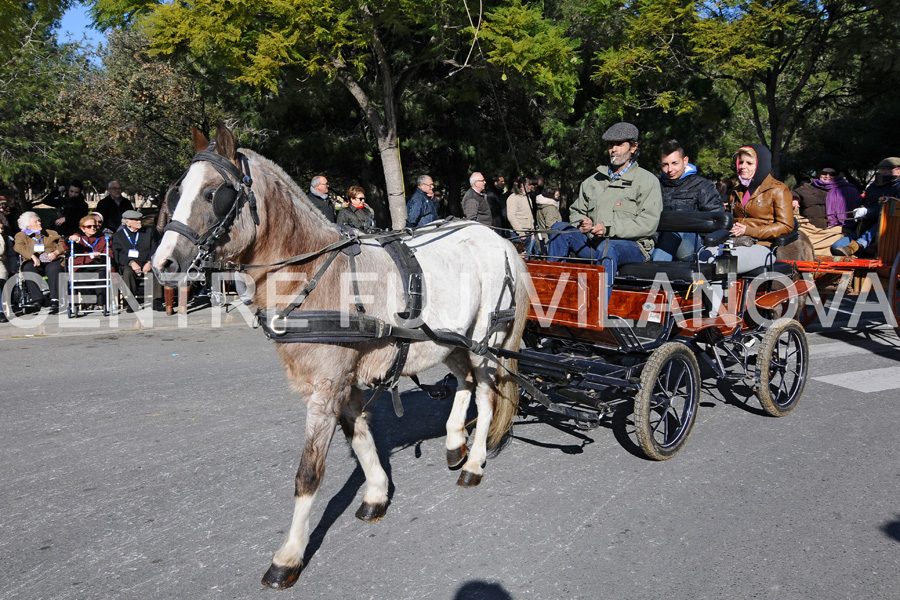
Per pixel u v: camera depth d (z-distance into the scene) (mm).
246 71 8844
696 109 14516
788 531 3604
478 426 4398
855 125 21672
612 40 14141
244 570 3283
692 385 4672
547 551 3424
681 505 3912
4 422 5285
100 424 5250
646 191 5328
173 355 7535
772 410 5309
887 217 7406
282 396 5977
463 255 4223
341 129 14359
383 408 5707
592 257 5141
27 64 16047
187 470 4410
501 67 9844
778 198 5832
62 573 3240
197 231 2994
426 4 9195
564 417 5438
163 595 3076
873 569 3238
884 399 5859
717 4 13242
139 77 18188
